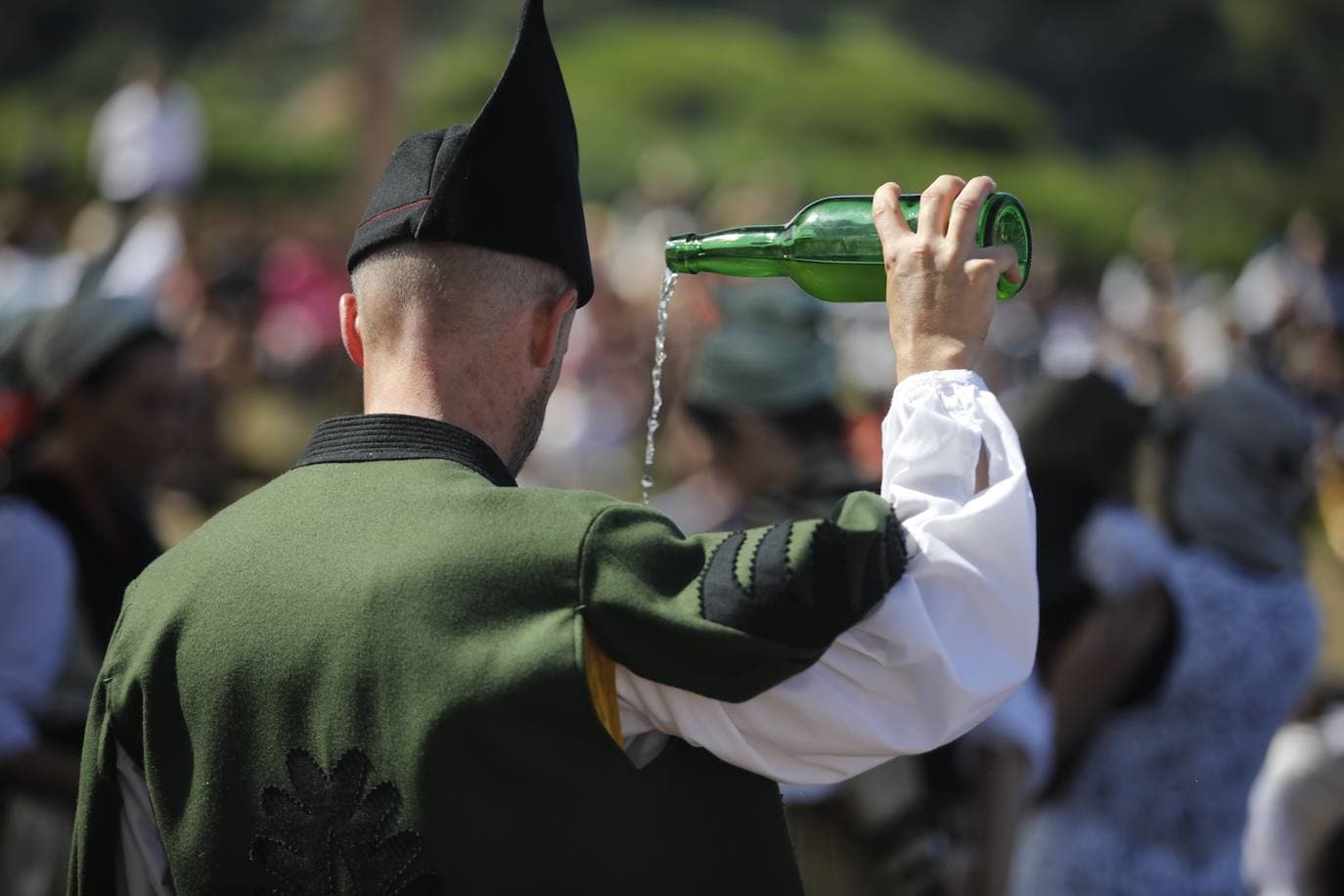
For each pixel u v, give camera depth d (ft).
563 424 84.74
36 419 21.86
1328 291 100.58
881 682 11.50
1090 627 24.41
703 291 25.61
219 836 11.79
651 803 11.52
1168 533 26.63
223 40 325.83
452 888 11.17
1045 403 24.90
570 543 11.40
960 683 11.48
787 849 12.17
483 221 12.12
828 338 23.45
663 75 220.64
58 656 20.85
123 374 21.71
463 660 11.20
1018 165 219.20
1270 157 329.11
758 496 22.74
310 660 11.55
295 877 11.55
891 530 11.50
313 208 163.53
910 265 12.12
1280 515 26.18
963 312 12.01
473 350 12.26
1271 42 333.42
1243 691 24.61
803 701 11.41
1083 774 24.80
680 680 11.19
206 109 255.29
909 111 219.41
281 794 11.59
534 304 12.42
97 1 331.77
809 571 11.19
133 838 12.60
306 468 12.56
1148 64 328.49
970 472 11.87
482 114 12.13
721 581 11.30
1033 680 22.26
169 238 95.50
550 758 11.12
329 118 255.91
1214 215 283.38
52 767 20.39
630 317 90.53
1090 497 24.73
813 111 214.69
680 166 124.47
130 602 12.69
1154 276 85.97
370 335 12.59
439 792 11.14
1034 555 11.80
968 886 21.27
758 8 312.91
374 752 11.32
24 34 330.34
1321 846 24.23
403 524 11.73
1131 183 299.79
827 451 22.90
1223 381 26.91
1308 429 26.84
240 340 93.86
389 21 98.99
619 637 11.20
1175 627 24.47
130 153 105.81
